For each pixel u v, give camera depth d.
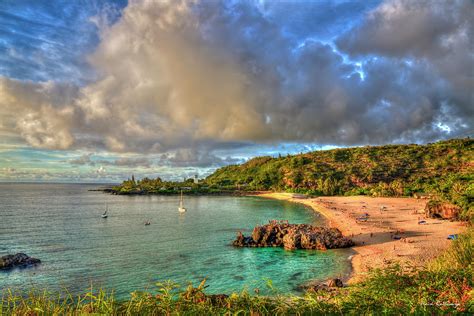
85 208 158.38
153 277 45.94
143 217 120.44
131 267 51.03
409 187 178.62
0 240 74.81
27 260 53.72
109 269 50.03
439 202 90.94
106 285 42.62
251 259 54.72
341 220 96.94
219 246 65.88
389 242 61.56
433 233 67.25
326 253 57.22
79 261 54.97
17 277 45.66
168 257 57.25
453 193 91.25
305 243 61.78
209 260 54.72
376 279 10.31
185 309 7.96
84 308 7.79
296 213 127.56
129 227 94.81
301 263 51.25
